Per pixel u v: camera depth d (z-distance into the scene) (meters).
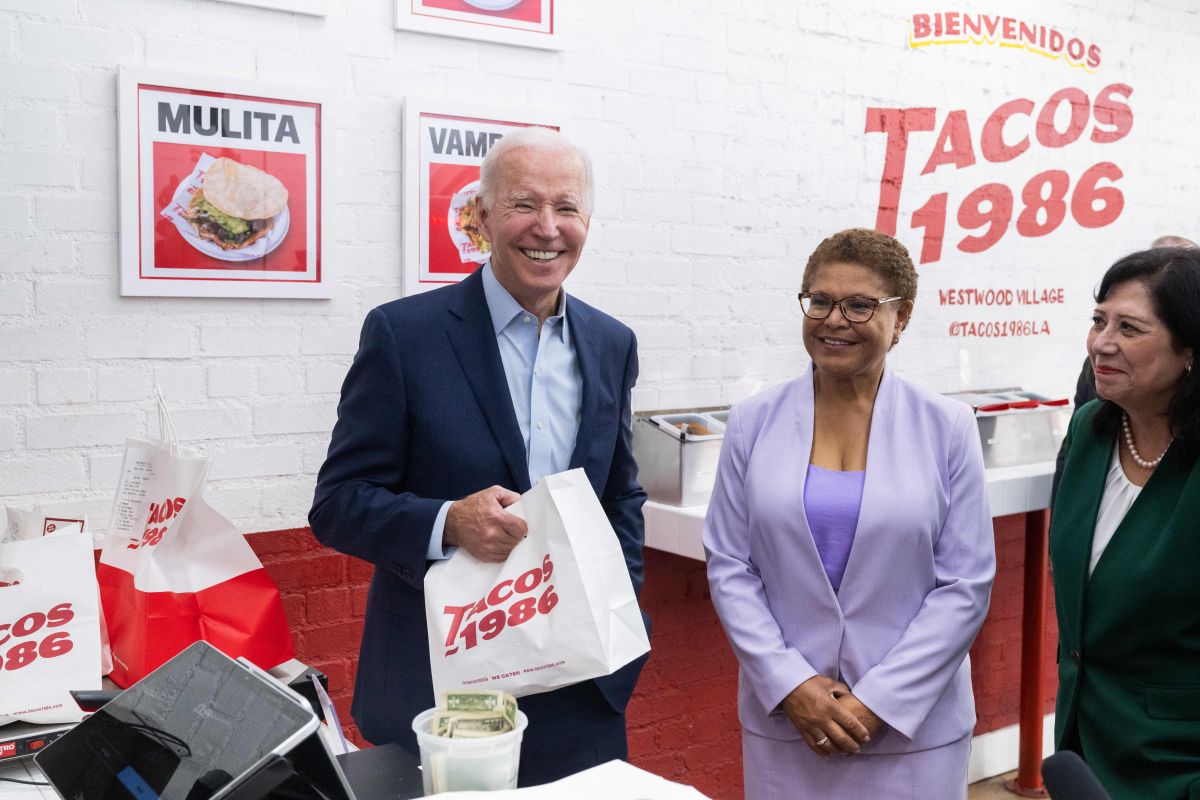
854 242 1.84
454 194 2.57
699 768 3.16
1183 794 1.61
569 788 1.10
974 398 3.42
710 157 3.00
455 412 1.67
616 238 2.85
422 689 1.65
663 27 2.88
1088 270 3.96
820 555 1.84
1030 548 3.40
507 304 1.73
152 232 2.20
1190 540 1.61
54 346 2.13
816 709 1.75
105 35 2.13
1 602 1.65
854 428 1.90
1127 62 3.99
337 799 1.00
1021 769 3.52
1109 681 1.72
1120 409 1.81
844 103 3.26
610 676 1.72
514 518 1.46
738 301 3.10
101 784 1.13
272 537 2.40
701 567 3.11
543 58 2.69
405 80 2.49
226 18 2.26
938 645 1.78
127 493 1.88
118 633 1.81
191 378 2.28
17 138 2.07
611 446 1.78
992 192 3.65
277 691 1.06
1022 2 3.66
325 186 2.40
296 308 2.40
